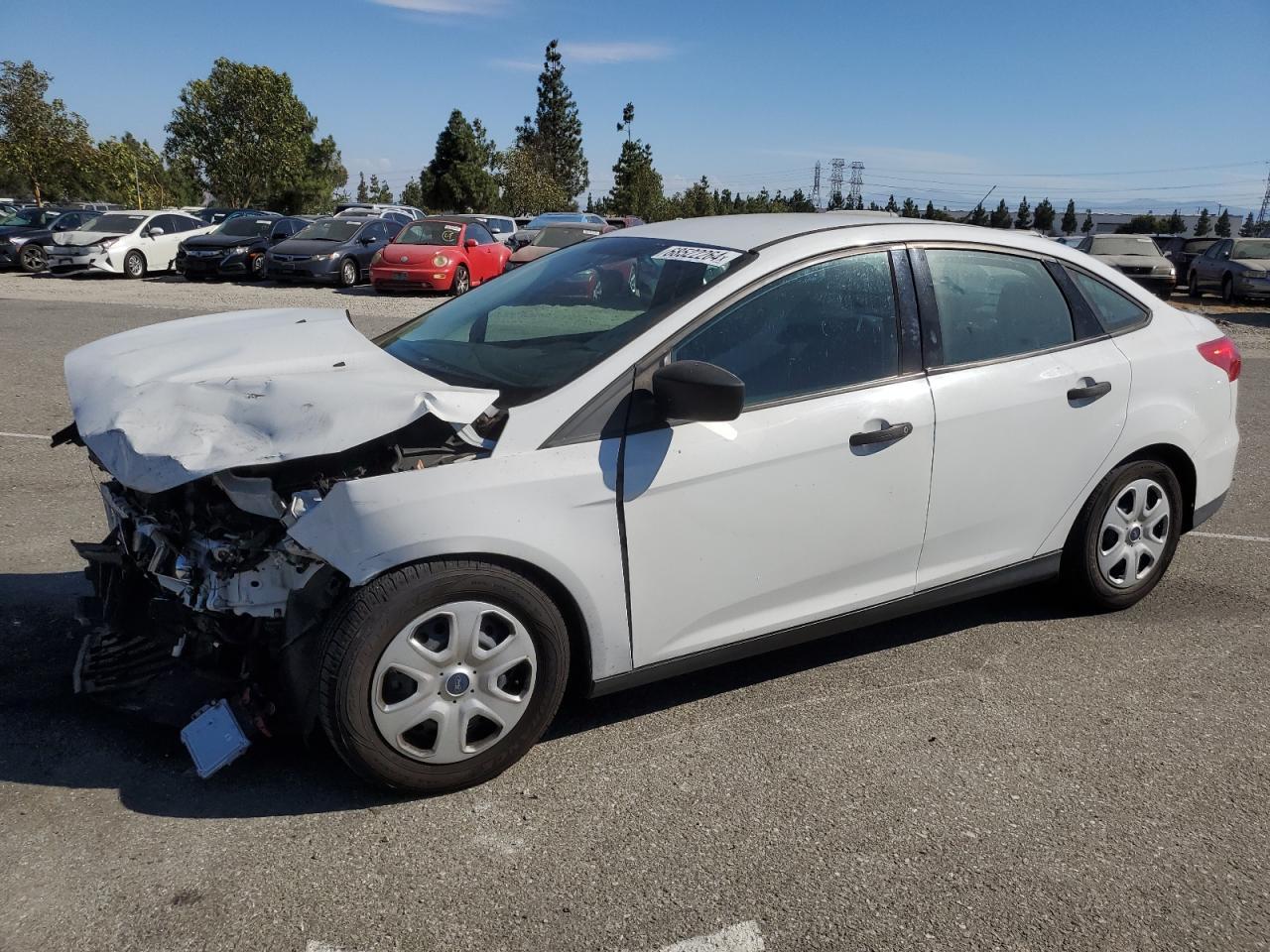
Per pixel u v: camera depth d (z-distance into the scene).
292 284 21.72
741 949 2.40
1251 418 9.07
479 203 63.94
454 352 3.58
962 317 3.79
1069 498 4.08
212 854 2.69
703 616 3.30
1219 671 3.97
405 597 2.77
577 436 3.02
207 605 2.95
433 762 2.93
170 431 2.80
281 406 2.86
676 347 3.21
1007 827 2.92
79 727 3.27
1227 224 87.94
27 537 5.05
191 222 23.77
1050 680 3.86
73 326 12.91
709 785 3.10
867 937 2.45
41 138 41.53
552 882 2.62
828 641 4.20
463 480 2.83
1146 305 4.39
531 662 3.02
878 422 3.48
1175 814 3.00
